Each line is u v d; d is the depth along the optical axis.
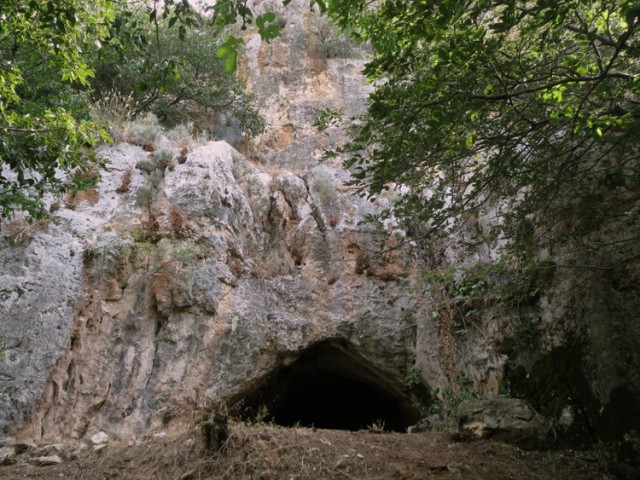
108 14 4.51
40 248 7.01
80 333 6.72
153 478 4.41
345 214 9.71
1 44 5.15
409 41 4.00
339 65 15.57
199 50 12.08
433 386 7.79
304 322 8.40
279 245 9.48
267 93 14.98
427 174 5.54
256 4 16.94
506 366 6.38
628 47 3.28
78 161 5.07
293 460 4.43
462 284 7.27
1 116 4.77
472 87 3.68
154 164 8.95
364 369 9.02
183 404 6.80
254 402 8.41
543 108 4.25
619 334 4.95
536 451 4.93
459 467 4.38
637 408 4.55
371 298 8.78
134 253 7.61
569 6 3.28
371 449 4.76
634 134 3.56
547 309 5.99
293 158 13.05
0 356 5.87
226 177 9.26
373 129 4.23
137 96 11.39
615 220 4.78
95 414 6.38
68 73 5.40
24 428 5.82
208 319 7.48
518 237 5.66
